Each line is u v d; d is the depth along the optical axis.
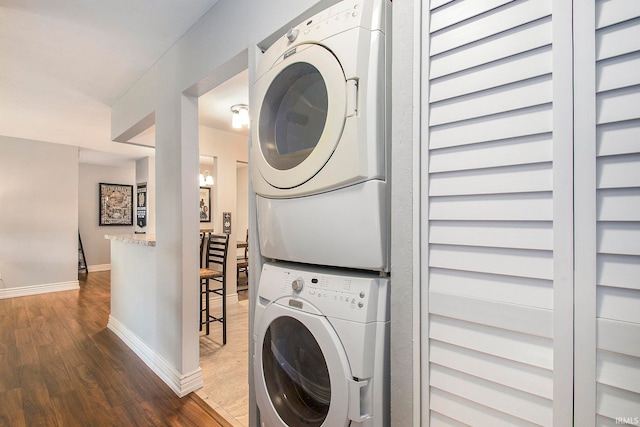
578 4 0.56
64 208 4.86
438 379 0.74
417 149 0.77
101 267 6.61
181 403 1.92
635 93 0.51
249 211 1.35
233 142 4.16
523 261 0.62
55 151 4.77
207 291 3.07
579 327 0.56
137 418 1.77
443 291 0.73
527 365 0.61
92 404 1.90
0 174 4.33
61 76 2.51
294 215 1.01
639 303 0.51
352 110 0.84
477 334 0.68
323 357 0.93
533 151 0.61
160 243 2.27
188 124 2.04
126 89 2.77
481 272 0.67
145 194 5.79
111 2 1.64
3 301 4.21
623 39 0.52
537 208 0.60
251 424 1.34
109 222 6.73
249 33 1.43
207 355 2.63
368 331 0.85
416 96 0.77
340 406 0.86
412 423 0.78
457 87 0.71
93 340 2.89
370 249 0.85
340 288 0.92
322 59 0.91
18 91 2.80
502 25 0.65
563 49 0.57
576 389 0.56
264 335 1.12
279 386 1.12
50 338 2.93
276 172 1.05
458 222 0.71
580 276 0.56
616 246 0.53
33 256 4.60
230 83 2.54
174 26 1.88
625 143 0.52
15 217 4.45
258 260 1.32
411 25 0.79
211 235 3.24
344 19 0.89
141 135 3.45
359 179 0.84
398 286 0.81
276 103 1.14
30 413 1.80
